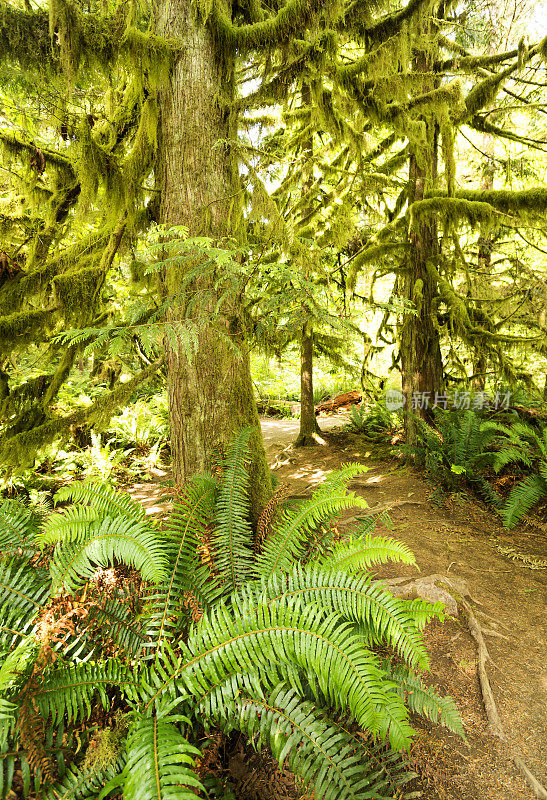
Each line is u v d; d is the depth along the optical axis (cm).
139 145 301
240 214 300
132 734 158
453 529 426
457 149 679
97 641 204
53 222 377
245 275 207
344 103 338
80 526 217
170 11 278
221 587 226
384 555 218
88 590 217
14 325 313
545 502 451
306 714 175
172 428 312
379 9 305
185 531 235
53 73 284
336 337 733
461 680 240
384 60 319
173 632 215
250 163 292
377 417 795
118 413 777
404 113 382
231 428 306
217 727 194
